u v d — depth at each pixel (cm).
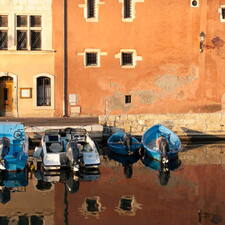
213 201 1537
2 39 2389
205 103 2481
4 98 2425
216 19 2467
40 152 1895
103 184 1688
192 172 1859
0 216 1395
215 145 2311
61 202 1506
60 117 2423
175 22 2459
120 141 2116
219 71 2470
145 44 2458
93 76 2445
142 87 2469
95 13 2427
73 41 2419
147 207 1473
